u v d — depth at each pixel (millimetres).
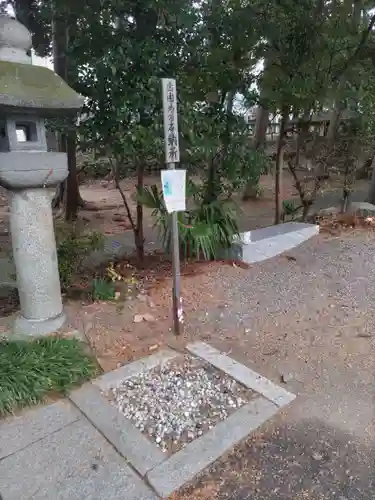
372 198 7645
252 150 4727
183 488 1783
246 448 2016
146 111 3480
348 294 3799
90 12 3354
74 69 3574
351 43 5082
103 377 2518
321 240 5258
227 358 2773
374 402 2350
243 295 3850
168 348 2922
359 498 1743
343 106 5285
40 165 2562
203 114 4117
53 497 1713
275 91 4754
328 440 2068
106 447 1984
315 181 6293
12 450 1957
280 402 2322
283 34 4586
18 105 2287
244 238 4758
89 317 3230
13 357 2438
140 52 3273
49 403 2289
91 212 9422
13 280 4695
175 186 2777
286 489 1791
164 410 2252
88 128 3623
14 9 6520
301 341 3055
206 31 3729
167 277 4250
